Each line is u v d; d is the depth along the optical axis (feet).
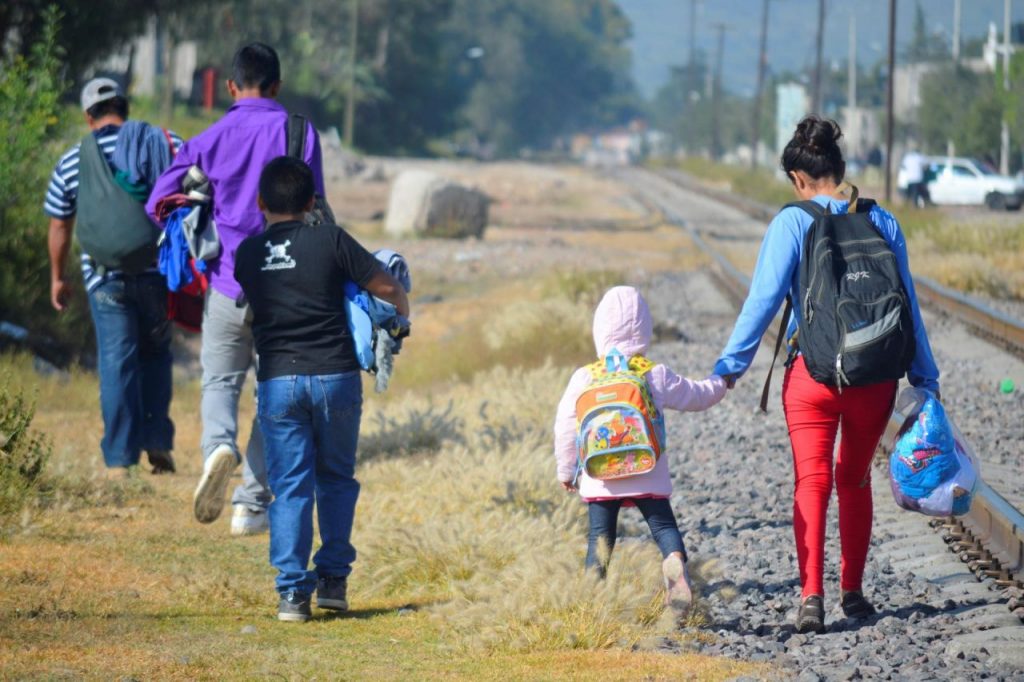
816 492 63.82
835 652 59.77
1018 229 315.37
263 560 79.82
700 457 117.60
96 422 131.75
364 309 66.64
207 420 83.25
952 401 140.05
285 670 54.49
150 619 63.52
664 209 590.96
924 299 226.17
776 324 199.21
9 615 61.26
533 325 198.90
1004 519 76.54
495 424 122.83
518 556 75.05
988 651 58.39
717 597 71.05
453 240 431.84
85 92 100.99
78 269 202.59
